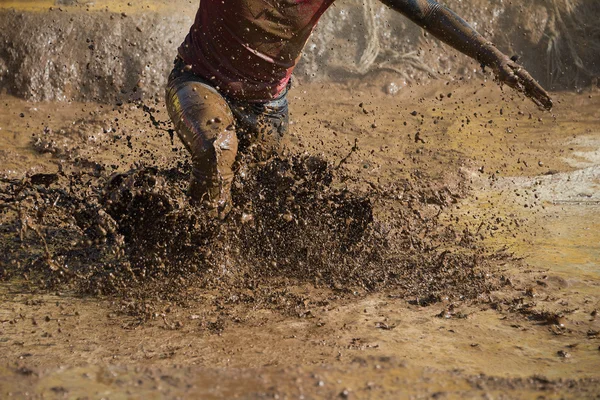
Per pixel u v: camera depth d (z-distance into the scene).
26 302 13.22
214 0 14.40
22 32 29.70
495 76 15.49
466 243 16.39
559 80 33.53
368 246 15.24
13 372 10.43
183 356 10.98
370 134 26.22
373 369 10.61
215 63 14.60
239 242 14.46
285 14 14.40
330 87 31.95
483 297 13.56
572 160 23.64
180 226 13.74
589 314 12.93
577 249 16.25
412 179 21.23
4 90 29.28
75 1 31.78
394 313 12.83
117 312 12.75
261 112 15.41
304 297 13.41
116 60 29.91
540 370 10.80
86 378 10.23
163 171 15.30
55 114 27.88
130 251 14.20
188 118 13.56
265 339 11.63
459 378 10.40
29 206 15.50
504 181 21.53
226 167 13.30
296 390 9.85
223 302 13.16
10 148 23.86
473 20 34.19
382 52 33.25
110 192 14.26
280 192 14.95
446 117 28.64
